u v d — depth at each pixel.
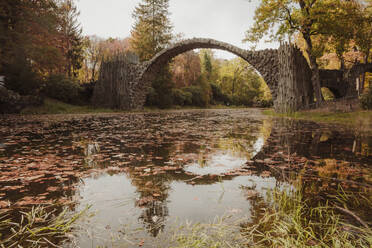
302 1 15.36
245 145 4.41
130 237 1.32
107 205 1.76
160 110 25.72
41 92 18.64
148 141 4.89
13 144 4.45
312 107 14.85
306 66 16.22
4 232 1.38
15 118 10.81
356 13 14.59
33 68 16.80
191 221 1.50
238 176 2.48
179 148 4.12
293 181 2.28
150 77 23.89
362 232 1.33
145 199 1.86
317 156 3.40
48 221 1.50
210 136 5.66
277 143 4.58
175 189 2.10
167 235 1.34
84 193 2.00
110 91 21.33
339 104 13.53
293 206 1.69
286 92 15.03
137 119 11.76
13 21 16.77
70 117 12.49
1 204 1.77
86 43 39.12
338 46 16.98
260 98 50.03
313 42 19.39
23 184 2.23
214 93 46.34
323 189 2.06
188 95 34.31
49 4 19.19
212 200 1.84
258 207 1.70
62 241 1.29
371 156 3.37
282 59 15.19
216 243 1.22
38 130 6.68
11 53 15.32
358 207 1.67
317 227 1.42
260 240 1.28
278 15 15.52
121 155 3.54
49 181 2.32
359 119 8.89
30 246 1.24
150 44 27.72
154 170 2.71
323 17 14.33
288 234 1.34
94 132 6.38
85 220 1.52
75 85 20.05
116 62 21.41
